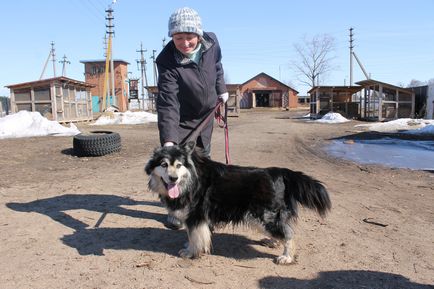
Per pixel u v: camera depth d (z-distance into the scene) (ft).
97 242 16.85
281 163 36.04
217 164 15.14
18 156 39.22
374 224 18.79
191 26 15.46
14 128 58.13
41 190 25.64
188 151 14.60
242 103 209.87
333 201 22.61
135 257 15.38
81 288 13.02
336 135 61.62
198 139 18.07
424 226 18.52
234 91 137.28
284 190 14.44
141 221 19.43
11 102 83.61
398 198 23.38
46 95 82.89
